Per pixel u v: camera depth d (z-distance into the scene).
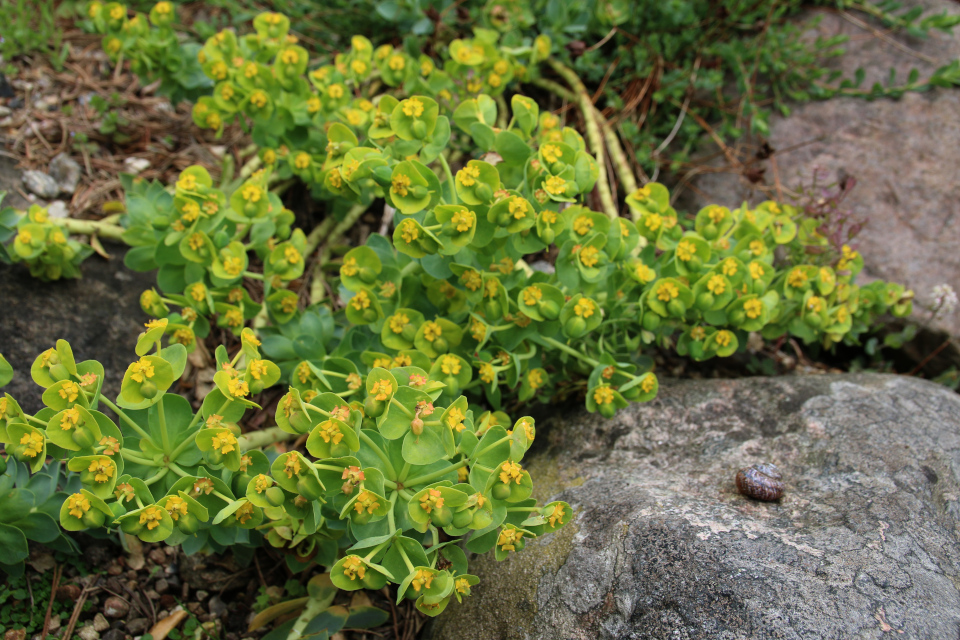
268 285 0.50
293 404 0.41
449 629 0.45
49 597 0.47
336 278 0.54
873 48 0.64
